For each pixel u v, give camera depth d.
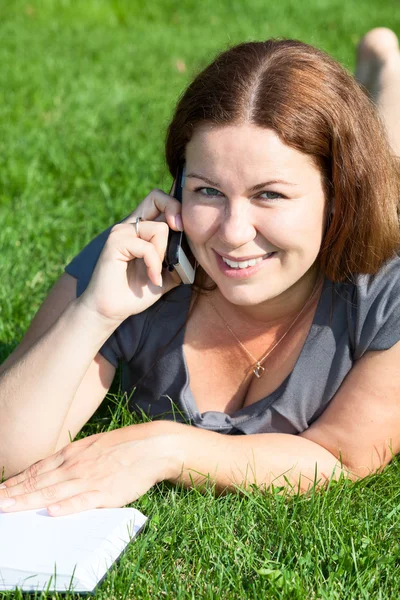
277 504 3.09
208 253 3.08
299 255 3.02
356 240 3.11
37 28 12.93
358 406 3.27
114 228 3.23
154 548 2.92
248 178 2.87
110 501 3.02
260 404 3.42
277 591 2.69
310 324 3.35
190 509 3.10
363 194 3.06
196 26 14.11
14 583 2.66
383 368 3.22
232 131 2.86
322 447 3.35
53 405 3.21
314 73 2.95
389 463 3.55
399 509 3.17
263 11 15.08
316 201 2.99
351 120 2.98
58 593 2.67
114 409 3.85
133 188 6.42
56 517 2.93
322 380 3.34
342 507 3.12
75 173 6.83
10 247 5.51
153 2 15.04
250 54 2.99
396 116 5.16
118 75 10.44
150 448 3.12
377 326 3.18
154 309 3.44
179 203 3.22
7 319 4.64
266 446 3.25
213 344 3.46
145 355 3.50
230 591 2.75
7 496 3.04
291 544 2.93
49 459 3.18
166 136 3.19
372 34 5.54
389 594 2.78
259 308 3.31
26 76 9.81
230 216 2.93
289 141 2.86
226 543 2.93
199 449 3.16
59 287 3.63
